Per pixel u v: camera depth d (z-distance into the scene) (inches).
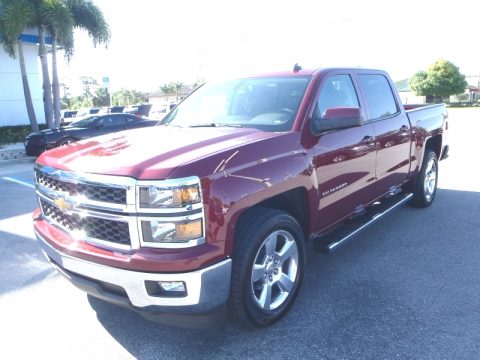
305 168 128.8
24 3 624.1
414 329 122.0
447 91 2581.2
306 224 140.2
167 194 96.7
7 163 532.1
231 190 105.4
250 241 112.1
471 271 159.9
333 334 120.9
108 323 131.8
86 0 698.2
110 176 102.0
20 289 156.9
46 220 129.3
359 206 168.6
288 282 129.2
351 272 161.5
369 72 183.6
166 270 97.8
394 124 187.9
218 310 106.9
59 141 538.9
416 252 179.3
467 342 114.9
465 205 246.7
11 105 794.2
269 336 121.0
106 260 103.0
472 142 548.4
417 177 229.5
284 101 144.7
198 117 161.2
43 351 118.2
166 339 122.3
